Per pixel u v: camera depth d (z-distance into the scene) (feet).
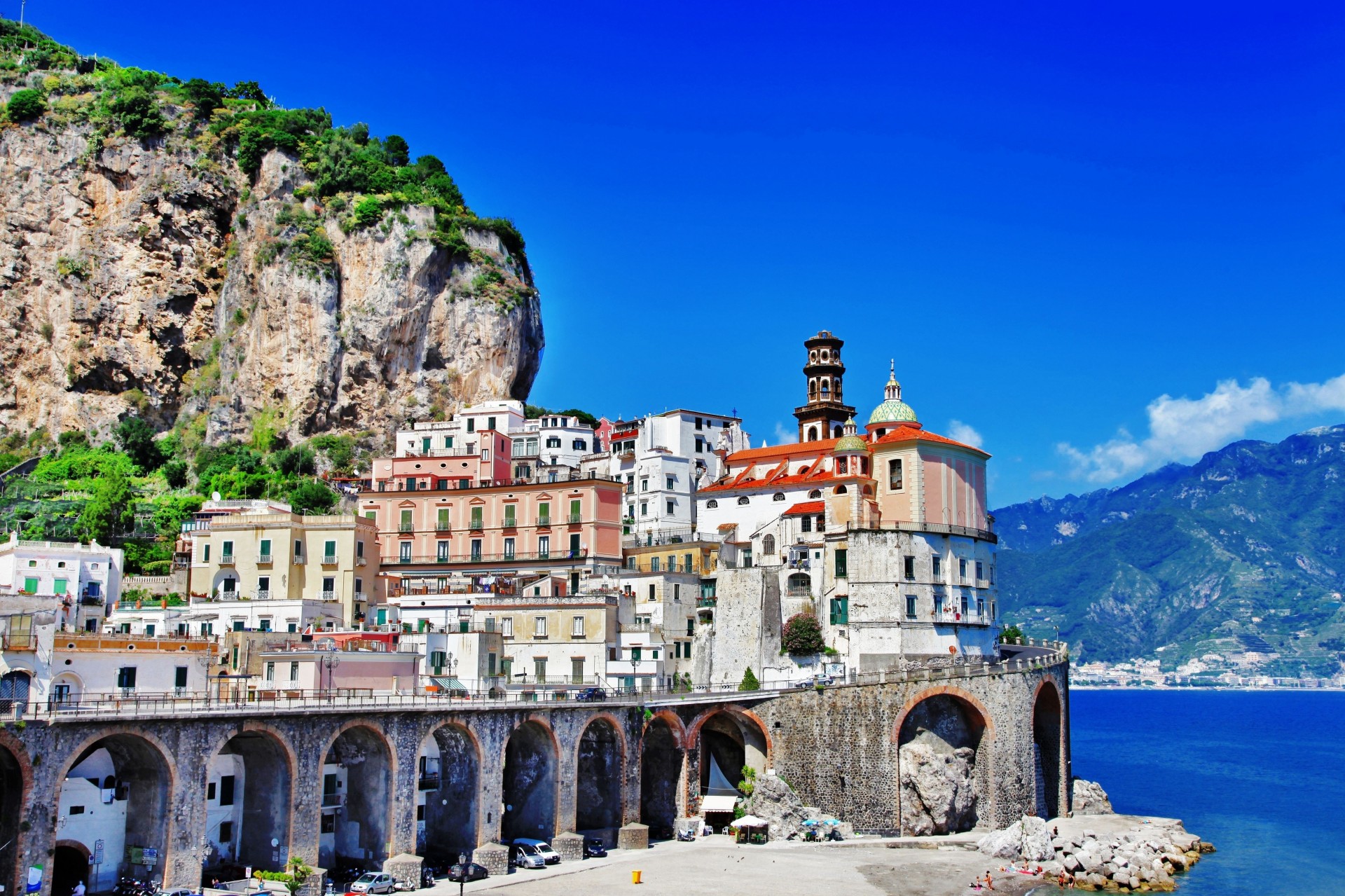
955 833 373.81
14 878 218.79
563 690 358.43
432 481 514.27
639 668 408.26
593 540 465.47
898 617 410.72
